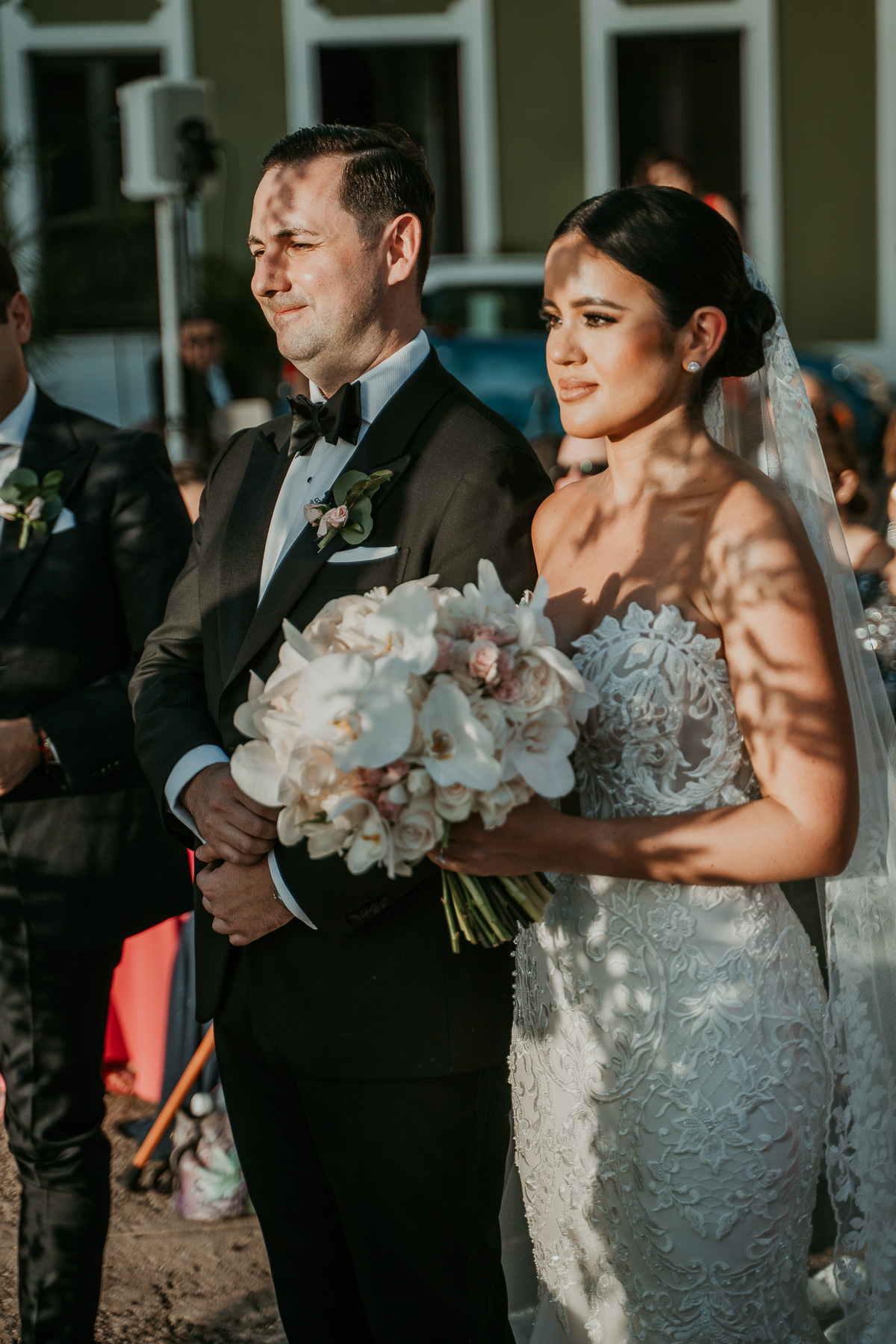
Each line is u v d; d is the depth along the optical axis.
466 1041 2.02
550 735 1.72
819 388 3.63
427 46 12.59
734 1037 1.92
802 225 13.03
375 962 2.00
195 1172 3.31
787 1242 1.98
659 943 1.94
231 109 12.30
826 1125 2.05
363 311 2.11
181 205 7.02
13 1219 3.29
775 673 1.81
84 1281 2.52
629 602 1.96
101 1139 2.60
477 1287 2.08
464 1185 2.04
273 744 1.73
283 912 2.02
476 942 1.88
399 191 2.11
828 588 2.05
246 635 2.14
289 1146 2.19
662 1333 2.00
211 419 6.79
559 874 2.06
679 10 12.66
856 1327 2.11
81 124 12.21
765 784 1.84
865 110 12.93
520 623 1.74
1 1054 2.58
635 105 12.88
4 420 2.65
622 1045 1.97
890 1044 2.11
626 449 2.01
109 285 12.10
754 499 1.88
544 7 12.55
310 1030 2.02
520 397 9.53
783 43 12.80
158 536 2.63
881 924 2.11
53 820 2.56
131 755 2.58
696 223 1.89
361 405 2.14
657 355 1.91
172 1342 2.80
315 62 12.39
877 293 13.12
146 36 12.13
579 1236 2.10
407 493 2.07
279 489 2.26
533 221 12.80
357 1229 2.04
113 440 2.70
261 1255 3.15
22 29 12.01
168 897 2.68
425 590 1.73
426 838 1.68
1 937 2.55
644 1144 1.96
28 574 2.56
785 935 2.00
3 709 2.54
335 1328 2.23
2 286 2.58
